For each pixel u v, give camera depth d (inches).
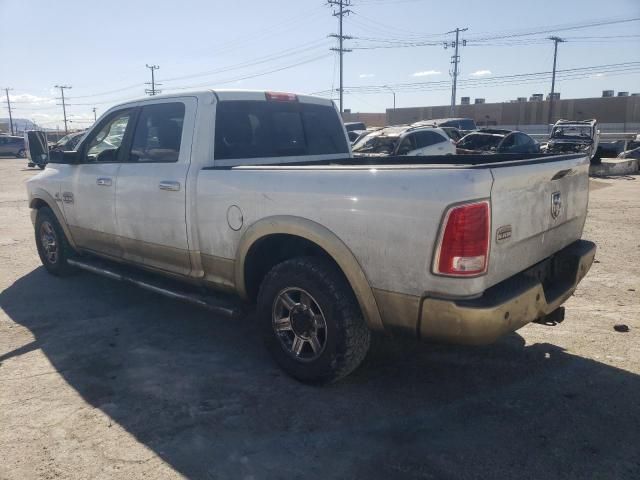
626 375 151.6
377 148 598.9
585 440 121.6
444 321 117.9
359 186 127.0
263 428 127.8
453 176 114.3
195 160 168.6
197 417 132.6
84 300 221.6
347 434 125.0
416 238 118.3
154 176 177.0
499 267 121.7
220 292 171.9
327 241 132.7
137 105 193.6
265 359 165.6
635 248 305.3
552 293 142.9
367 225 125.6
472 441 121.8
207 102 172.4
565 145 853.2
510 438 122.8
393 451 118.5
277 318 151.3
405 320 124.6
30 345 176.7
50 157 221.9
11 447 120.9
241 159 178.7
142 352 171.2
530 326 188.4
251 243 150.6
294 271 142.5
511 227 123.3
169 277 183.5
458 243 113.5
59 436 125.0
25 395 143.8
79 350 172.6
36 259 291.1
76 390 146.4
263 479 110.0
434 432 125.5
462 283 115.0
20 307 213.3
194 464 114.7
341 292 136.0
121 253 202.8
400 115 3403.1
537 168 130.7
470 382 149.1
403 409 135.6
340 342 136.8
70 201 221.0
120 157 197.0
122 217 192.9
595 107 2800.2
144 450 119.5
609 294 222.5
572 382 148.1
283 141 194.7
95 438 124.0
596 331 183.2
